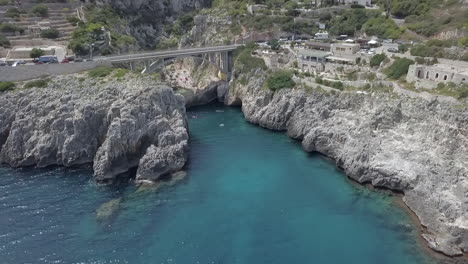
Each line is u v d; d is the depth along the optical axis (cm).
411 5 10738
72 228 5050
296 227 5203
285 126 8762
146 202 5759
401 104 6638
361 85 7819
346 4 13312
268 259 4588
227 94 11088
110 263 4450
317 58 9344
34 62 8012
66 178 6356
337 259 4572
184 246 4797
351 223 5266
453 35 8619
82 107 6825
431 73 6938
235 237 4997
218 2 16400
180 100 8431
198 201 5825
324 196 5969
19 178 6312
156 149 6700
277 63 10238
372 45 9544
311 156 7444
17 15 10000
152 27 15075
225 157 7438
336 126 7312
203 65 12438
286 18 12450
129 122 6644
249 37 12238
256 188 6241
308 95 8425
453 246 4584
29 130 6800
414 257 4550
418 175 5591
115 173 6525
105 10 12644
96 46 9500
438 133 5781
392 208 5566
